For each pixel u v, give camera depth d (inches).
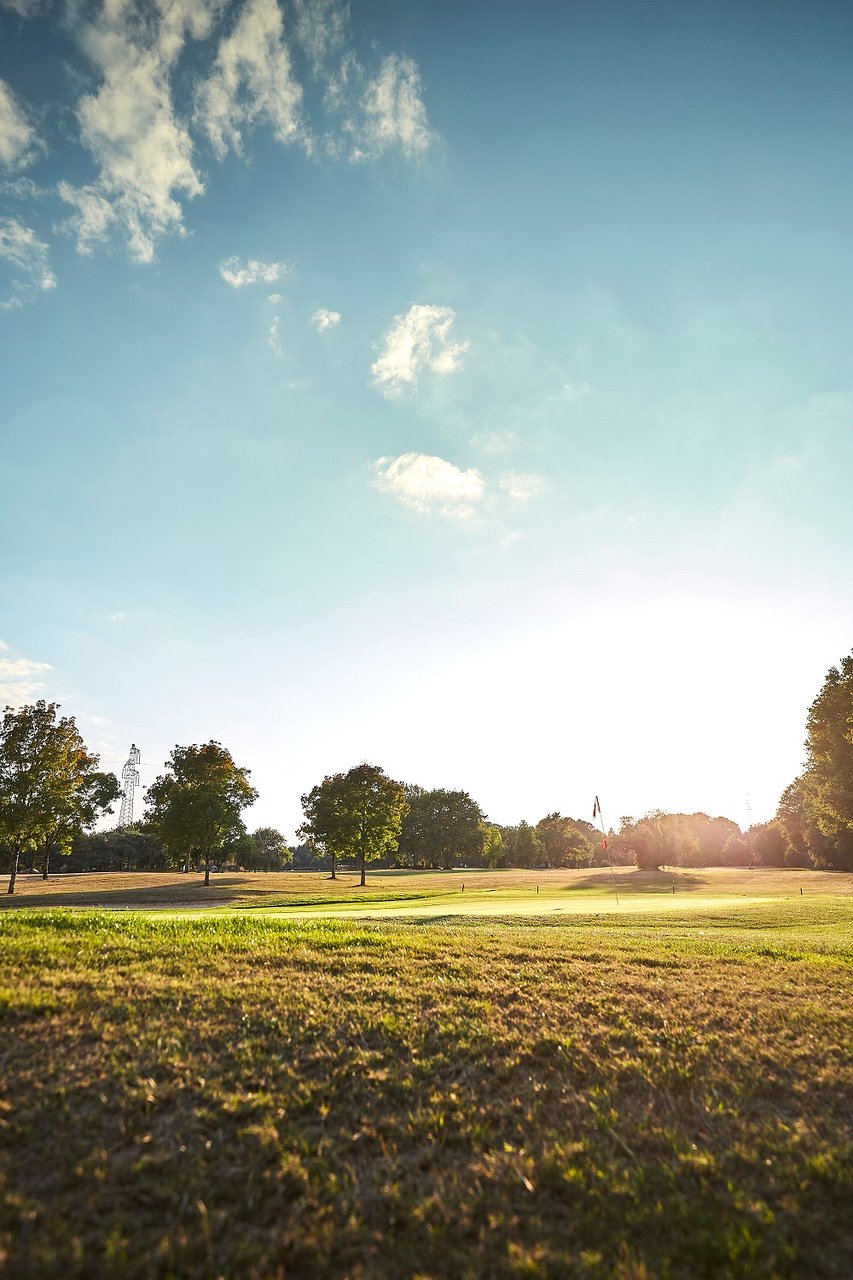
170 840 1903.3
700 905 1042.1
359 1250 180.5
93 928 489.1
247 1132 226.4
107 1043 275.0
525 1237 188.4
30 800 1604.3
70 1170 201.2
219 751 2050.9
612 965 440.1
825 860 2815.0
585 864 5280.5
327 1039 296.2
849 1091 264.1
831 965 461.1
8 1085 238.7
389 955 439.2
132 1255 173.0
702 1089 265.9
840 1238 186.7
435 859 4094.5
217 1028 297.4
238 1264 172.4
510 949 479.2
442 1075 273.7
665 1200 202.1
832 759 1493.6
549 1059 288.7
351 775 2299.5
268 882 2057.1
